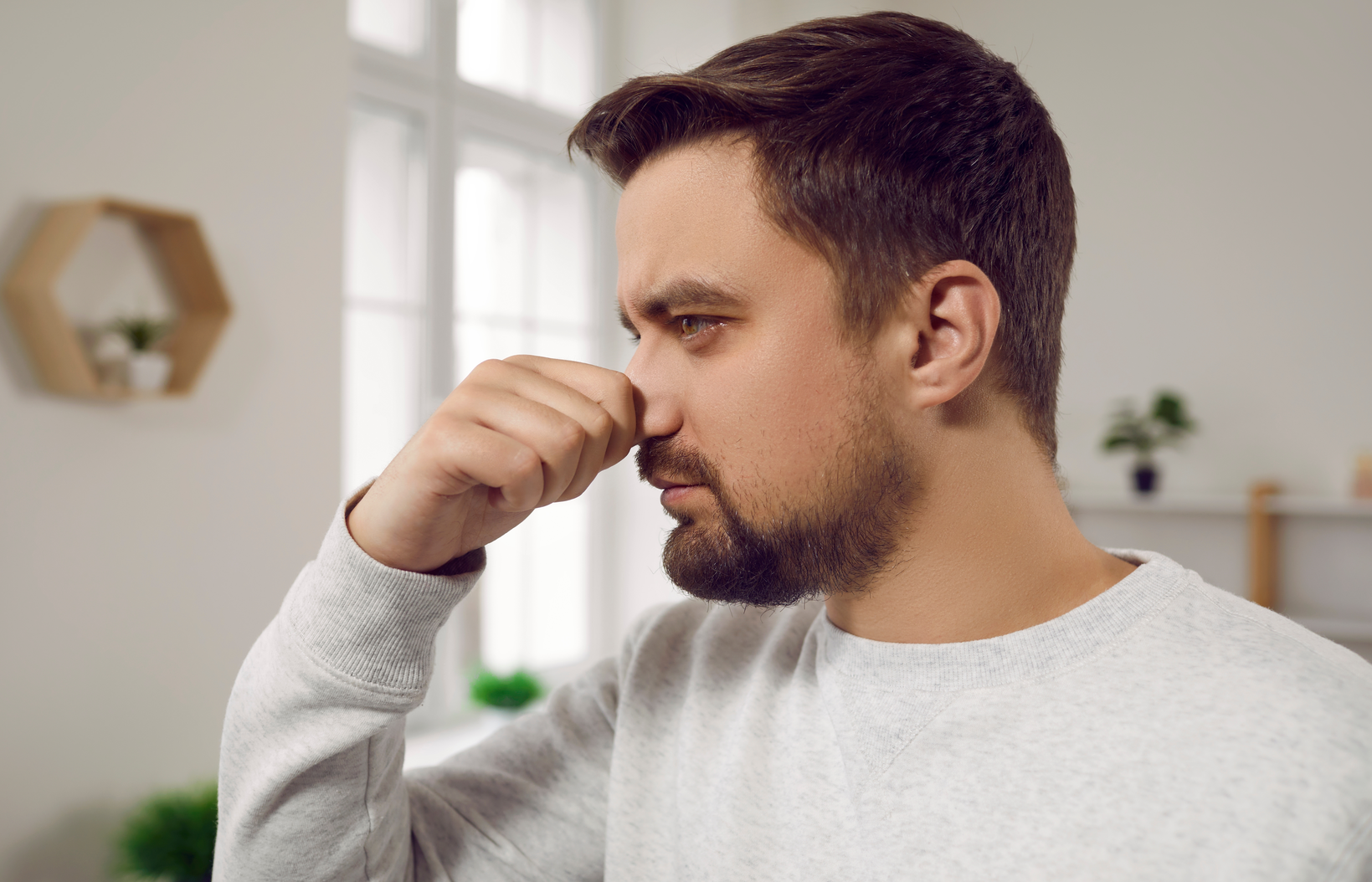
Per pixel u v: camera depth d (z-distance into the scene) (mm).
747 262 535
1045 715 522
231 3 1877
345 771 588
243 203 1910
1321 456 2799
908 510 560
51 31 1604
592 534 3141
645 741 697
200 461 1846
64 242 1544
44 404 1617
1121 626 538
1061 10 3166
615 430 556
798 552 550
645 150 579
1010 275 580
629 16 3072
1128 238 3064
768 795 609
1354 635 2627
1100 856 473
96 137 1671
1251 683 492
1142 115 3047
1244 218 2896
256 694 582
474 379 560
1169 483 3008
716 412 549
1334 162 2777
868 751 565
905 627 582
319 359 2061
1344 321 2768
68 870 1650
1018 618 564
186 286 1808
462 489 534
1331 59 2779
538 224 2920
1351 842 428
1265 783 454
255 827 589
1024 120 602
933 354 554
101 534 1697
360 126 2453
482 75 2764
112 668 1714
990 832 505
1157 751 486
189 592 1831
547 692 2578
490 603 2826
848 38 570
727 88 534
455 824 695
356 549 554
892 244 542
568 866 711
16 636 1588
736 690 692
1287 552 2848
